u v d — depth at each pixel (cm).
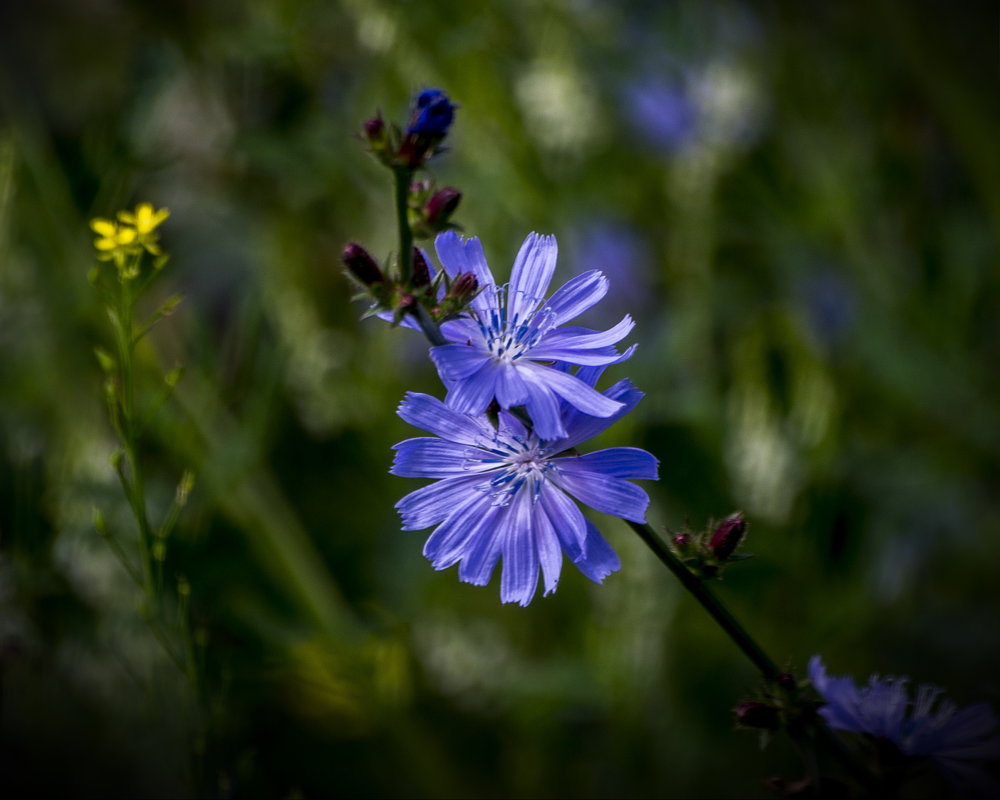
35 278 55
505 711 53
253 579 56
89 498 49
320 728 52
